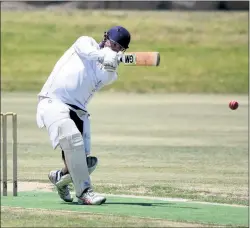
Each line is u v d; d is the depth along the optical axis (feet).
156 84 522.06
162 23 652.89
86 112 123.95
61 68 122.62
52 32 641.81
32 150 222.28
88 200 122.52
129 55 118.32
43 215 109.60
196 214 114.93
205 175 173.78
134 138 259.80
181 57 581.94
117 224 102.73
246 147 234.58
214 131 284.00
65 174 124.57
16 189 136.56
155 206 123.85
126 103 416.67
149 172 178.29
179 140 254.47
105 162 197.67
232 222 107.65
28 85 524.11
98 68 122.01
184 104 411.13
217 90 517.14
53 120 120.47
